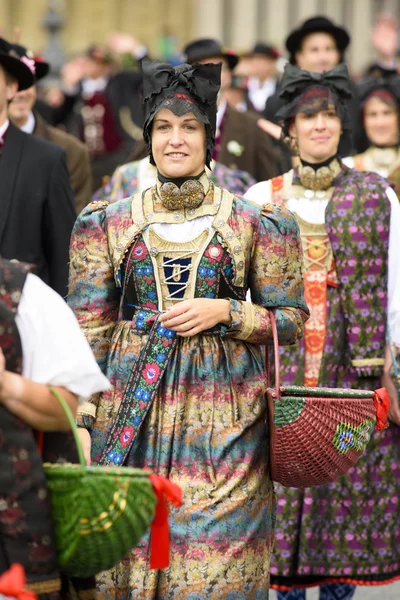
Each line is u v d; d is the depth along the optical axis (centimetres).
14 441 519
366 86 1195
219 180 1065
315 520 852
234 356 673
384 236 859
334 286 863
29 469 519
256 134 1350
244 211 681
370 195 862
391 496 868
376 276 859
